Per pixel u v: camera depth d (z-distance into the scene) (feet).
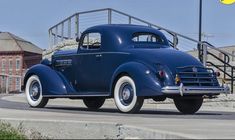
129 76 33.65
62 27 65.87
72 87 38.32
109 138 21.89
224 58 55.26
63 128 23.90
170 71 32.65
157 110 41.55
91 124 22.77
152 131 19.72
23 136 24.98
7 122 26.35
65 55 39.11
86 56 37.32
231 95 48.52
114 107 45.68
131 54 34.17
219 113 38.29
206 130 21.85
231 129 22.77
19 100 59.06
